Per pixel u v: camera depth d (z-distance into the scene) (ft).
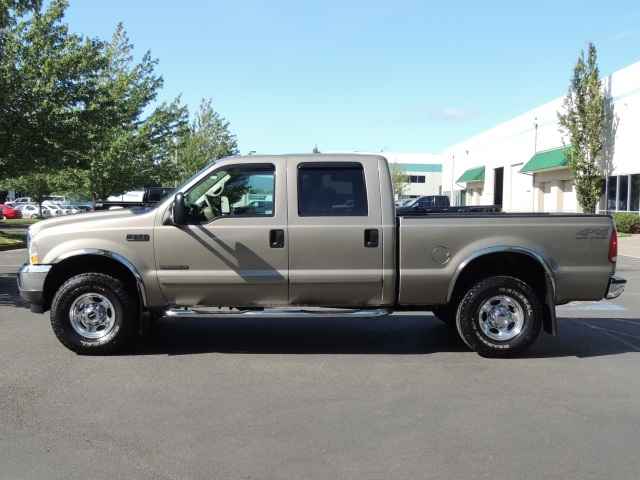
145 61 90.99
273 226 19.61
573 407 15.64
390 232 19.70
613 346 22.31
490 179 132.36
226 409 15.30
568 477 11.69
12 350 20.85
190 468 11.98
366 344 22.41
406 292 19.97
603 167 81.20
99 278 19.75
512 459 12.48
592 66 79.15
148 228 19.63
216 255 19.62
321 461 12.33
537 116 105.50
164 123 92.89
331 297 20.03
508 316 20.33
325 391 16.83
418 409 15.42
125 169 88.69
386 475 11.73
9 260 52.75
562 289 20.21
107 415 14.82
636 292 36.14
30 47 60.29
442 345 22.33
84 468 11.95
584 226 20.08
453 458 12.51
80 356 20.18
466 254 19.81
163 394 16.42
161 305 20.04
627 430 14.10
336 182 19.99
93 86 66.39
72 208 156.35
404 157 254.68
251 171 20.10
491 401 16.06
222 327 25.17
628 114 75.51
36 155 61.36
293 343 22.45
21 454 12.57
